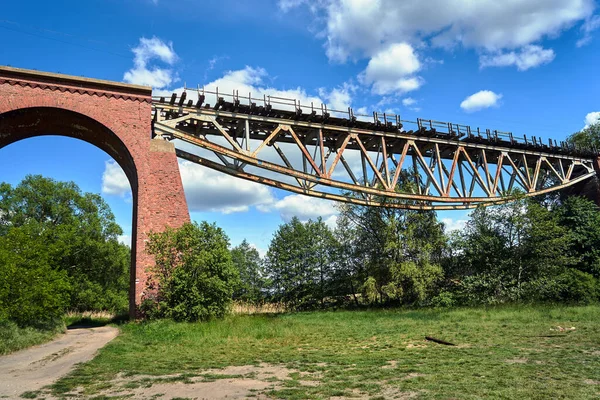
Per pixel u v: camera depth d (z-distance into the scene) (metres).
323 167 23.27
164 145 20.09
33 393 7.31
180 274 17.86
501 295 26.38
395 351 11.91
